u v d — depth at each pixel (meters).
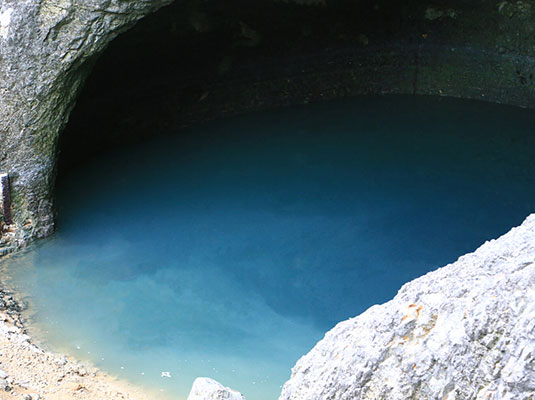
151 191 14.18
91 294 10.59
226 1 16.86
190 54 16.95
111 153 15.74
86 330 9.72
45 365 8.21
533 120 17.94
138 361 9.10
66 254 11.66
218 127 17.39
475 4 18.28
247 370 9.05
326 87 19.17
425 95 19.56
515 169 15.45
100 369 8.88
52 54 11.03
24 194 11.62
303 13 18.22
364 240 12.69
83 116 15.23
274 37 18.20
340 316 10.45
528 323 3.12
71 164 15.08
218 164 15.54
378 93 19.64
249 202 13.97
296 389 4.34
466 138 17.00
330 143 16.73
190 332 9.86
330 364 4.12
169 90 16.83
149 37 15.88
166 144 16.36
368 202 14.11
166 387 8.62
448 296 3.66
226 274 11.44
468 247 12.54
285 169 15.41
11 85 11.19
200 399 4.99
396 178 15.09
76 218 12.87
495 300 3.29
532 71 18.20
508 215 13.64
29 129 11.40
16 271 11.03
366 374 3.74
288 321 10.26
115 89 15.80
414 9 18.94
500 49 18.45
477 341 3.29
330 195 14.37
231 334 9.88
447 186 14.77
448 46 19.03
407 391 3.54
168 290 10.87
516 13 17.92
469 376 3.30
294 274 11.54
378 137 17.08
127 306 10.38
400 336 3.72
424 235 12.92
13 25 10.88
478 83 19.00
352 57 19.25
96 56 11.43
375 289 11.20
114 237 12.34
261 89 18.34
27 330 9.55
